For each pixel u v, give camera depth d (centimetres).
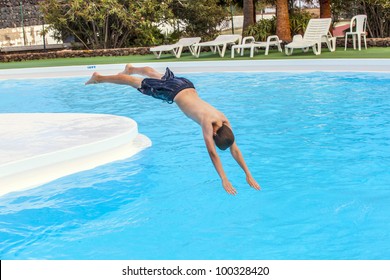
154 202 727
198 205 717
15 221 677
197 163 883
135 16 2580
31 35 2900
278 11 2261
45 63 2288
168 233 639
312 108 1252
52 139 884
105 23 2605
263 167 860
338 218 664
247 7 2456
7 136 911
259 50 2325
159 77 596
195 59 2092
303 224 651
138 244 613
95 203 725
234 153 548
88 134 914
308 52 2100
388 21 2341
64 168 820
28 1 2917
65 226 663
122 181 798
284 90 1484
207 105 546
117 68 2006
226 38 2155
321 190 757
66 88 1755
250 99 1390
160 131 1109
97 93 1641
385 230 628
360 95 1363
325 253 575
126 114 1309
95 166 847
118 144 899
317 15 2636
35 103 1503
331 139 1001
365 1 2319
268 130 1083
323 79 1612
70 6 2573
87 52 2486
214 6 2719
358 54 1886
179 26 2822
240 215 683
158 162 884
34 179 785
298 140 1004
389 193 739
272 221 662
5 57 2481
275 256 572
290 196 738
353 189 756
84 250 603
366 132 1036
